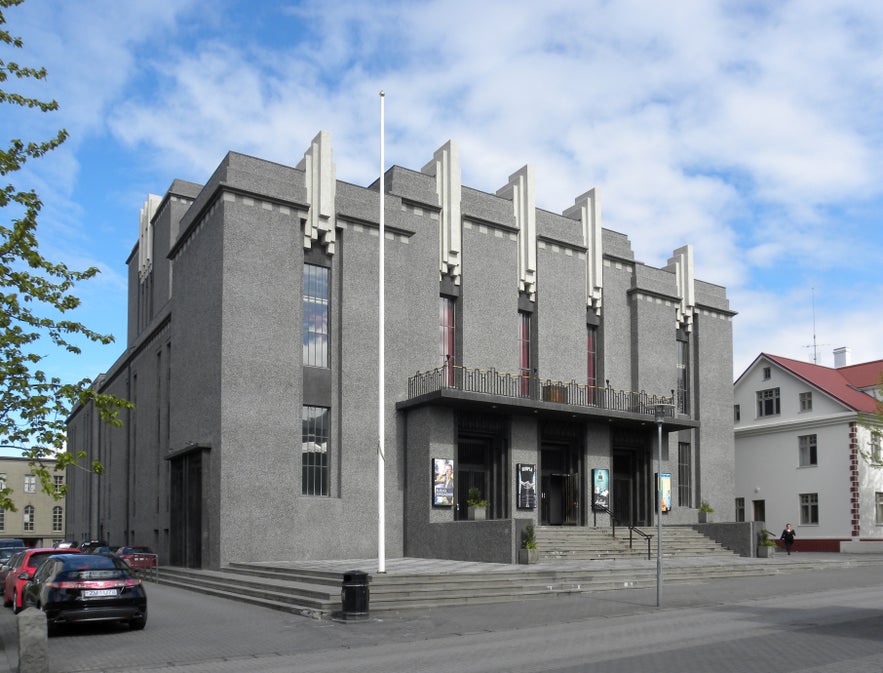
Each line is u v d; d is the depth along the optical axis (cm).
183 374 3322
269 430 2908
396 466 3147
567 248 3744
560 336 3650
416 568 2422
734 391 4891
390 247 3244
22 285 1420
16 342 1410
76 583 1589
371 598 1944
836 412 4372
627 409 3769
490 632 1583
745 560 3002
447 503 3067
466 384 3331
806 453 4503
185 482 3067
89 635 1617
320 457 3039
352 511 3028
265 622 1769
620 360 3881
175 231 4128
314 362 3078
